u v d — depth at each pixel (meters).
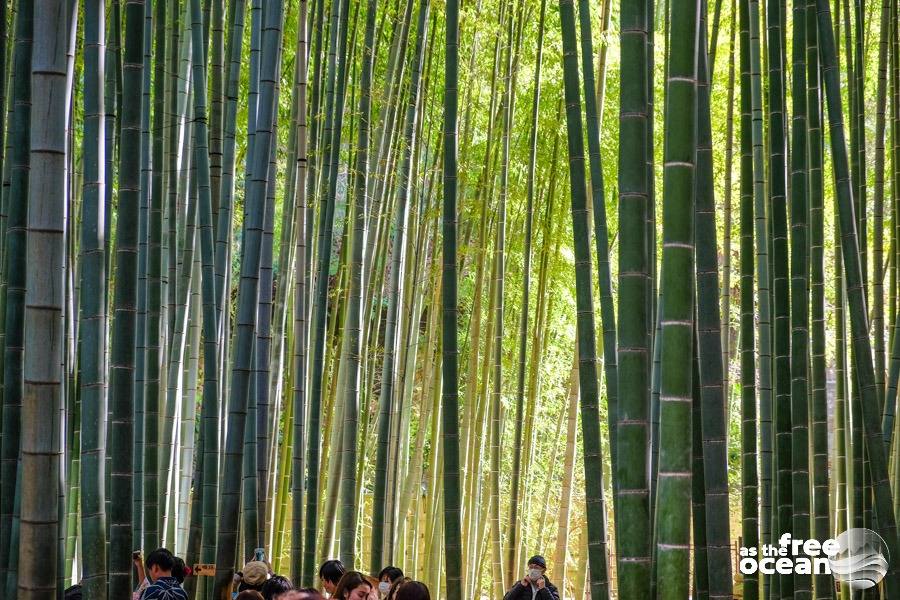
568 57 4.73
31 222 3.14
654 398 4.93
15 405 3.85
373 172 8.84
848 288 5.00
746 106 5.59
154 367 5.83
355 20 8.26
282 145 10.45
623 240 3.16
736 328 14.98
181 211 7.83
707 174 3.91
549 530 15.19
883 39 7.67
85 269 3.77
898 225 7.35
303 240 7.00
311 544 6.87
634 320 3.12
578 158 4.75
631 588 3.04
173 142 6.93
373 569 6.73
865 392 4.94
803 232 5.03
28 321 3.13
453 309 5.37
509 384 12.64
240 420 5.10
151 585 4.45
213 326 5.75
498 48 8.93
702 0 3.95
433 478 9.77
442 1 8.64
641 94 3.19
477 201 9.90
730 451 15.31
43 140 3.13
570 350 14.32
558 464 15.47
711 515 3.63
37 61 3.15
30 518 3.10
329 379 9.84
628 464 3.09
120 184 3.81
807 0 5.46
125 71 3.83
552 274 11.49
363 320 9.18
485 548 12.11
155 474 5.76
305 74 6.90
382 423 7.01
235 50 6.41
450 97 5.36
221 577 5.05
